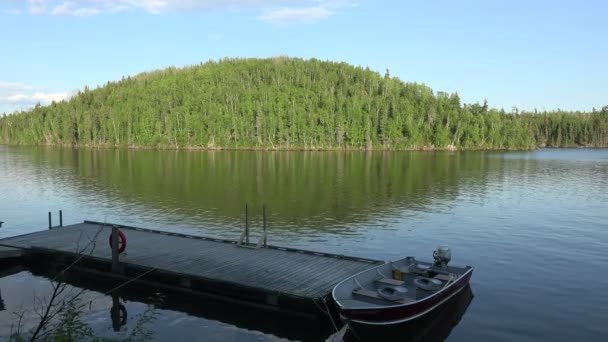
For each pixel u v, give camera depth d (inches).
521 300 745.6
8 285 807.7
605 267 924.6
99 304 725.9
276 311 677.3
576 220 1417.3
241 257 852.6
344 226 1318.9
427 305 629.6
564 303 732.0
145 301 737.0
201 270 768.9
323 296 645.3
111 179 2491.4
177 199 1809.8
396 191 2069.4
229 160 4116.6
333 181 2453.2
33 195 1899.6
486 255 1018.1
